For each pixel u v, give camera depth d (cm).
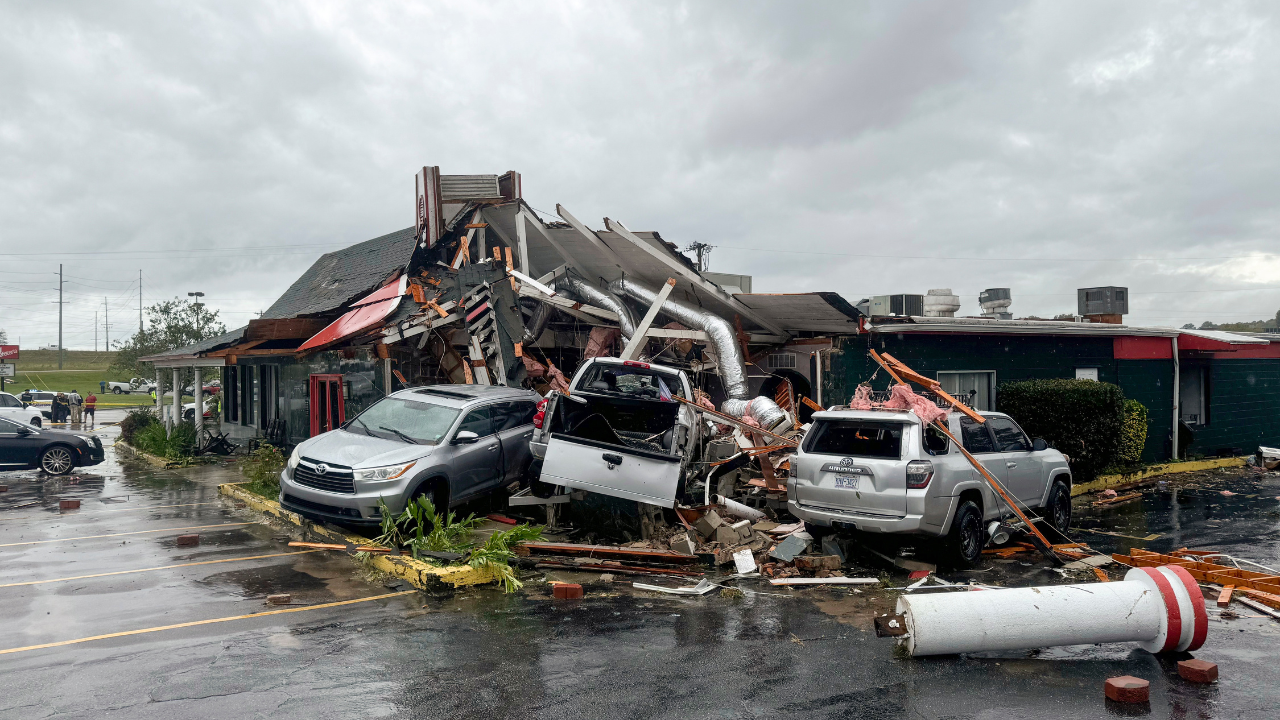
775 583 793
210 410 2761
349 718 459
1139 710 482
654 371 1059
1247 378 2122
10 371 4281
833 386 1429
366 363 1448
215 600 718
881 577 826
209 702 480
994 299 2303
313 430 1653
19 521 1127
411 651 581
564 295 1641
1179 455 1883
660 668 551
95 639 604
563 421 1012
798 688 516
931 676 541
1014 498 966
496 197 1595
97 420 3997
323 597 732
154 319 3831
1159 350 1875
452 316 1366
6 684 507
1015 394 1494
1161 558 868
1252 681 534
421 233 1677
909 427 845
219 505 1270
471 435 1009
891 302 1680
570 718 462
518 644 601
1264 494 1455
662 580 811
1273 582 774
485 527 1031
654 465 898
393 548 866
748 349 1606
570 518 1021
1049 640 564
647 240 1369
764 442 1119
